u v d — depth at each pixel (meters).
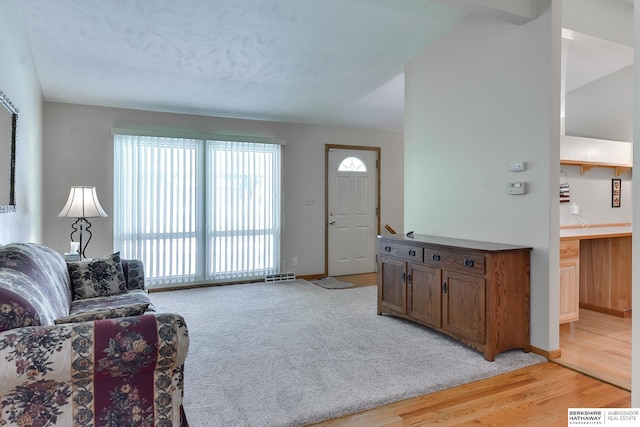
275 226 5.64
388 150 6.48
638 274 1.46
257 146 5.51
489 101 3.35
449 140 3.76
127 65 3.91
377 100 5.18
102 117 4.74
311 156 5.91
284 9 3.29
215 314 4.00
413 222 4.23
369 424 2.07
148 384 1.55
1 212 2.25
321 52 3.97
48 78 4.04
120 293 3.20
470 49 3.52
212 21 3.34
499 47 3.25
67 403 1.44
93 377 1.45
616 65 4.52
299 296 4.77
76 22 3.23
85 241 4.67
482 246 3.04
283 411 2.14
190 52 3.77
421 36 3.83
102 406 1.49
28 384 1.37
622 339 3.31
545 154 2.90
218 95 4.69
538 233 2.96
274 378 2.54
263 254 5.58
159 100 4.70
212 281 5.30
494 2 2.80
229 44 3.69
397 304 3.73
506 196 3.20
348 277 6.00
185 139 5.08
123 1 3.04
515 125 3.13
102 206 4.72
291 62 4.11
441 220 3.86
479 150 3.44
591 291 4.21
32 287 1.72
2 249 2.09
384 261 3.90
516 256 2.94
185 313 4.04
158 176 4.95
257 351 3.01
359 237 6.30
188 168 5.11
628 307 3.93
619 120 4.64
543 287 2.92
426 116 4.03
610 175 4.74
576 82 4.92
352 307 4.28
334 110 5.42
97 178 4.71
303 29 3.58
